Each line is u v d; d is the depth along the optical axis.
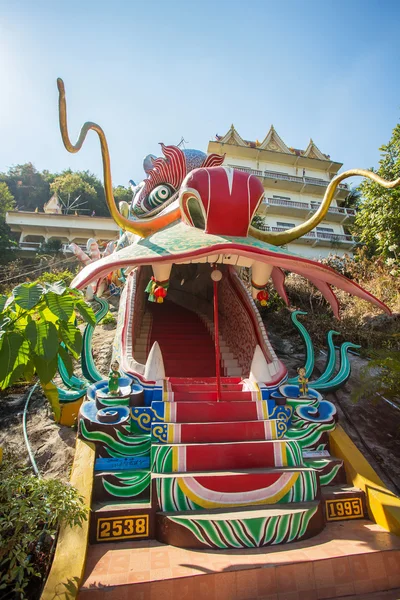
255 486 3.56
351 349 8.12
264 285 5.43
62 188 37.84
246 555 2.95
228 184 4.69
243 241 4.55
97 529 3.20
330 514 3.73
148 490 3.64
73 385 5.32
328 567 2.88
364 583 2.90
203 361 7.43
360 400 6.11
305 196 29.38
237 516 3.20
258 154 29.14
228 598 2.64
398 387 5.00
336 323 9.11
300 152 31.67
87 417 4.23
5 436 4.79
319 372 7.26
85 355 5.63
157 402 4.53
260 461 3.95
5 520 2.68
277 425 4.43
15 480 2.94
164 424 4.21
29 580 2.74
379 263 11.02
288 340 9.12
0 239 21.47
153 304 10.86
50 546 3.06
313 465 4.24
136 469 3.87
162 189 6.90
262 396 5.08
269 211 27.36
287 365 7.68
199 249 4.18
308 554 2.97
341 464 4.33
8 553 2.63
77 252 12.74
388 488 4.15
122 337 6.02
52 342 2.92
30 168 41.50
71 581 2.54
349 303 9.96
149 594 2.56
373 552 3.03
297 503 3.53
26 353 3.01
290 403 5.01
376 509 3.67
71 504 2.95
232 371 7.11
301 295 10.88
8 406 5.54
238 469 3.81
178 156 6.96
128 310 6.62
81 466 3.77
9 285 15.02
